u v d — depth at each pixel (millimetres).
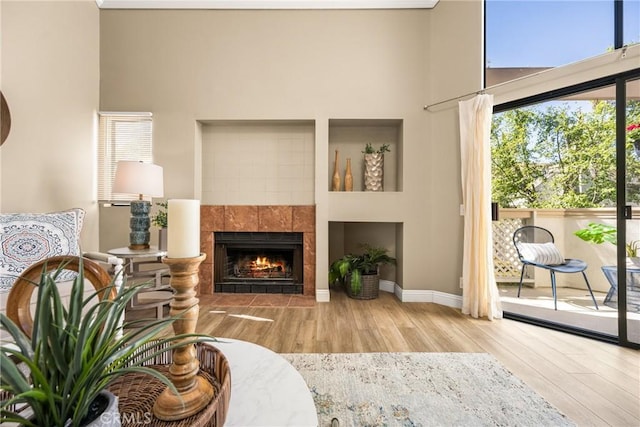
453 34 3160
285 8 3422
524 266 3480
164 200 3459
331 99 3418
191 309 760
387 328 2578
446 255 3230
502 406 1540
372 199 3404
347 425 1395
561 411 1507
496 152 3301
